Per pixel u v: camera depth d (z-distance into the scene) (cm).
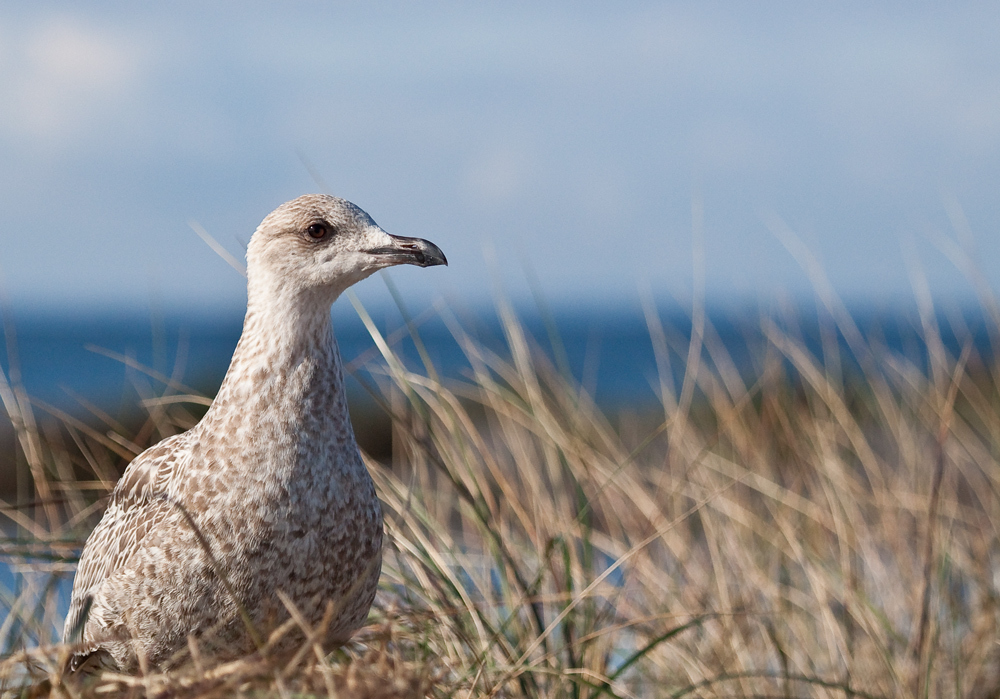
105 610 804
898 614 1177
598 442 1327
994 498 1295
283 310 830
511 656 907
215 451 802
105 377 4291
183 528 785
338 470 813
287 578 793
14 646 897
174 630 797
